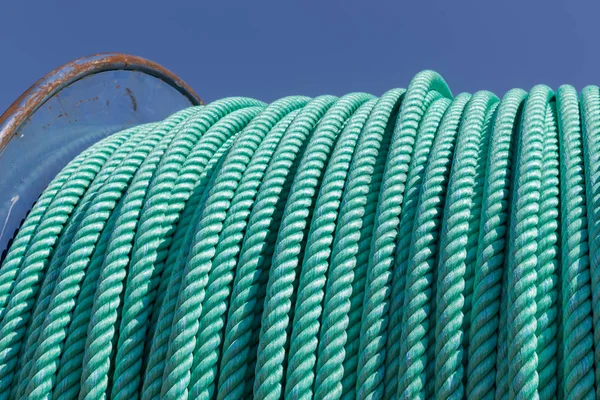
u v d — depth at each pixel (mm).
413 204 1476
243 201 1524
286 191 1550
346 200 1488
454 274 1396
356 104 1697
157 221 1522
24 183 1685
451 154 1514
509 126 1528
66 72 1732
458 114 1591
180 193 1559
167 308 1462
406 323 1390
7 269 1565
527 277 1365
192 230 1516
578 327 1329
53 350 1470
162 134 1688
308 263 1447
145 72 1918
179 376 1417
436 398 1360
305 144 1605
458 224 1424
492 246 1403
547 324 1358
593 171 1425
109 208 1578
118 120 1861
